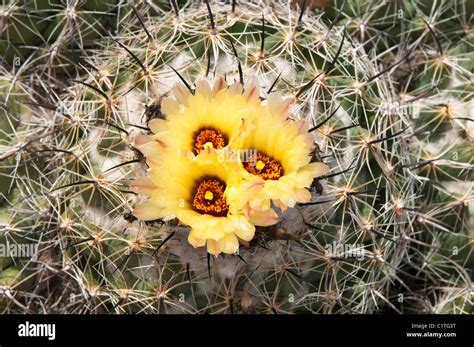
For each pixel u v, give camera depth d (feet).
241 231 1.90
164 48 2.10
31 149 2.17
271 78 2.07
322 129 2.05
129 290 2.05
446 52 2.31
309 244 2.03
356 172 2.06
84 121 2.11
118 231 2.04
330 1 2.30
